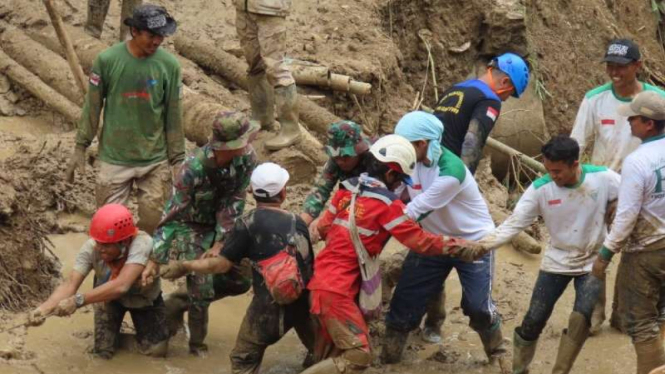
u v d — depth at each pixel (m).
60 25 15.71
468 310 12.93
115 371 12.45
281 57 17.22
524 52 22.98
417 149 12.30
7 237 13.86
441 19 22.98
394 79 21.83
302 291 12.09
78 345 12.96
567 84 24.08
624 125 14.37
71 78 18.56
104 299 11.77
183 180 12.13
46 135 17.81
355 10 22.20
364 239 11.62
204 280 12.68
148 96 13.57
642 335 12.09
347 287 11.66
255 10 16.84
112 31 20.72
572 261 12.41
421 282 12.84
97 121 13.84
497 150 20.84
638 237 11.83
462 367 13.45
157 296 12.74
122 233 11.77
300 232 11.88
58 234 15.80
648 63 26.83
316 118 18.81
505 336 14.45
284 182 11.87
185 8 21.48
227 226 12.48
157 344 12.91
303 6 22.03
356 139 12.07
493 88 13.63
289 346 13.87
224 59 20.06
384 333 13.95
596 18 25.16
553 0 24.44
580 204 12.20
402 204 11.66
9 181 14.42
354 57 20.98
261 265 11.74
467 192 12.52
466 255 11.87
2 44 19.62
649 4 27.91
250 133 12.09
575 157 11.88
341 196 11.96
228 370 12.90
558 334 14.52
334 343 11.92
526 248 17.11
